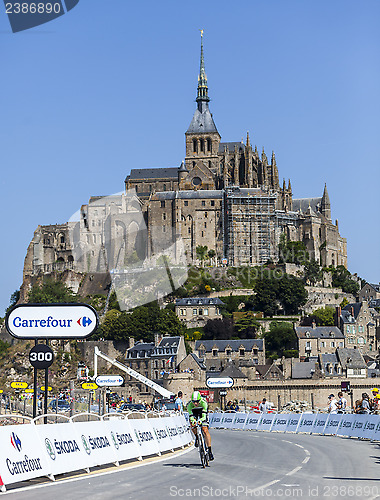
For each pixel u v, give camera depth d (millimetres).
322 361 186875
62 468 28172
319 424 63500
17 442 25750
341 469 31375
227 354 194750
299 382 167000
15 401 85938
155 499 22344
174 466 32625
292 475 28969
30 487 25344
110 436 33281
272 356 198875
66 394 99000
